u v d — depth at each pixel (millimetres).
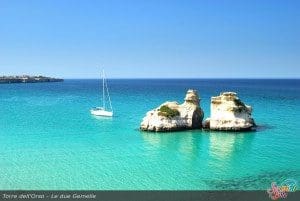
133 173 38812
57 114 89812
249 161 44062
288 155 47125
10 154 46281
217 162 43750
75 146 51500
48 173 38281
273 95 158500
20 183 34844
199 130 64625
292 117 81062
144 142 55219
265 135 60438
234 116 63531
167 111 64438
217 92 198125
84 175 37750
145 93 183875
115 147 51406
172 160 44531
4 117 82875
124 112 94250
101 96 160250
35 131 63562
